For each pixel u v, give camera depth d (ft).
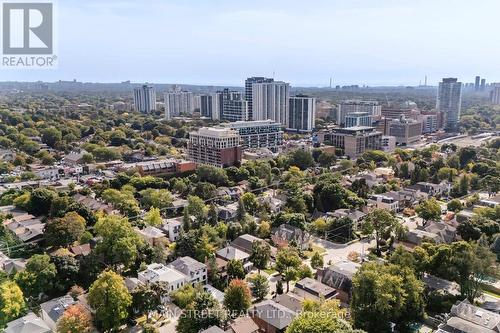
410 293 362.74
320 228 569.23
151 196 650.02
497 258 468.34
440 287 402.31
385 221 529.45
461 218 595.06
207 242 476.54
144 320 370.53
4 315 335.47
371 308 345.72
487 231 519.60
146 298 361.30
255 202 647.56
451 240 517.55
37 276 388.37
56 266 409.28
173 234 549.54
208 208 598.75
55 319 346.33
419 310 366.22
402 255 419.33
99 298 340.80
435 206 613.93
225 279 430.61
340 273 419.95
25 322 323.16
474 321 342.85
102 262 433.89
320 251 526.98
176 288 402.93
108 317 339.36
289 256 444.14
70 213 524.52
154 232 524.11
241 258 463.42
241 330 332.39
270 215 611.88
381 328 342.85
